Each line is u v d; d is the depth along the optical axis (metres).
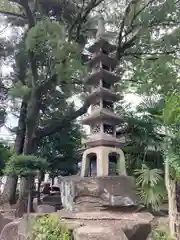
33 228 5.45
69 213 6.26
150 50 10.77
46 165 7.25
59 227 5.12
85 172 7.62
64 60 8.26
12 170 6.74
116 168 7.90
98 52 8.54
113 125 8.03
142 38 10.55
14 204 9.87
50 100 11.59
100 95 7.96
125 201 6.62
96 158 7.59
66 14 10.92
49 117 11.81
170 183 5.75
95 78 8.29
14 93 9.41
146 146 8.64
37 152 11.20
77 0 10.38
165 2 9.57
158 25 10.27
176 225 5.45
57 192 12.95
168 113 5.79
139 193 6.75
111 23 10.88
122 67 11.48
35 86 9.71
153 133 8.61
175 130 5.79
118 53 10.69
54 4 10.90
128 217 5.91
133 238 5.32
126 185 6.81
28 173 6.77
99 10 10.93
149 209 6.68
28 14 9.59
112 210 6.56
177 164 5.50
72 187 6.98
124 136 9.09
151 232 5.55
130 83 11.14
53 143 11.70
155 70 9.85
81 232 4.73
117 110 9.70
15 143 11.30
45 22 7.88
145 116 8.94
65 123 11.18
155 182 6.48
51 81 9.55
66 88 10.66
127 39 10.77
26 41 8.30
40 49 9.01
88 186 6.88
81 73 8.93
